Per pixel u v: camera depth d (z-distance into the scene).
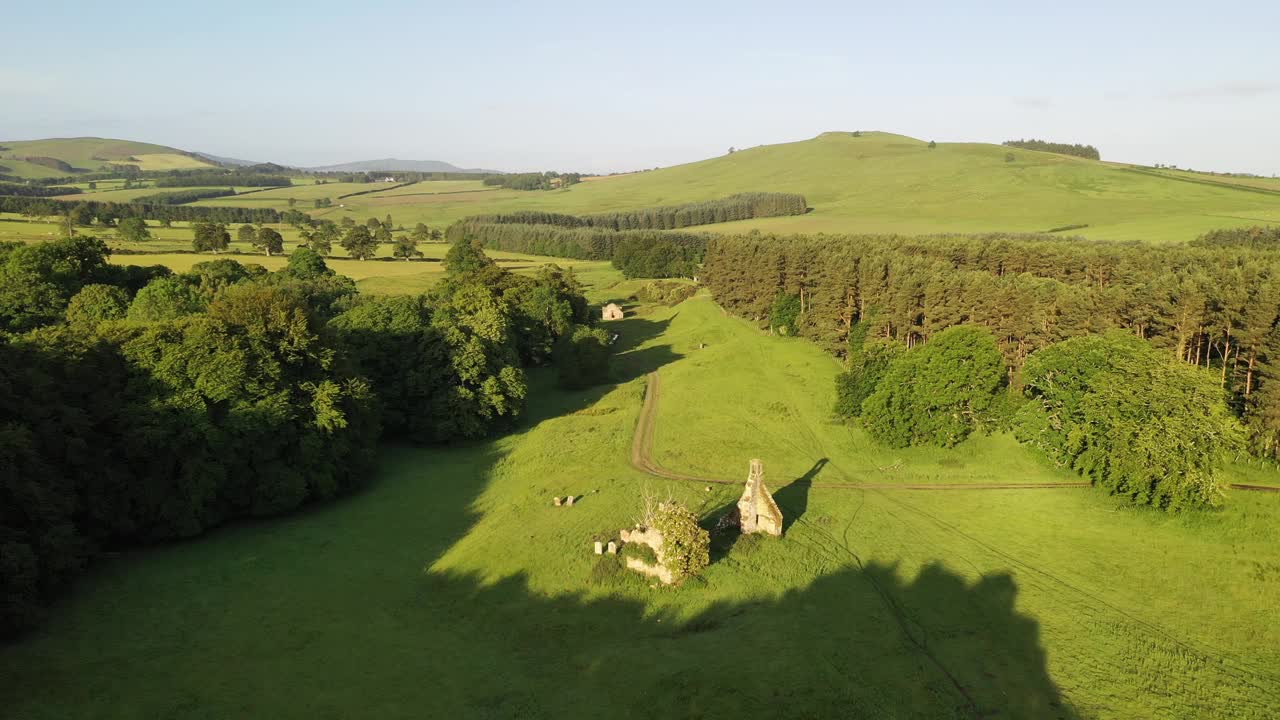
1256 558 46.91
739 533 53.34
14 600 38.81
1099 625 41.41
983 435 70.81
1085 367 62.59
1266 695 35.25
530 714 34.94
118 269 110.12
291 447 59.88
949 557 49.78
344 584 48.06
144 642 40.25
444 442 79.69
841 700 35.00
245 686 37.03
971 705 34.88
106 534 49.34
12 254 94.69
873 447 71.94
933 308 89.00
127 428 51.56
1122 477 54.88
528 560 50.03
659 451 74.25
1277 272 70.00
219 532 54.84
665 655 39.00
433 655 40.19
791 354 109.00
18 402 46.06
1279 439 59.22
